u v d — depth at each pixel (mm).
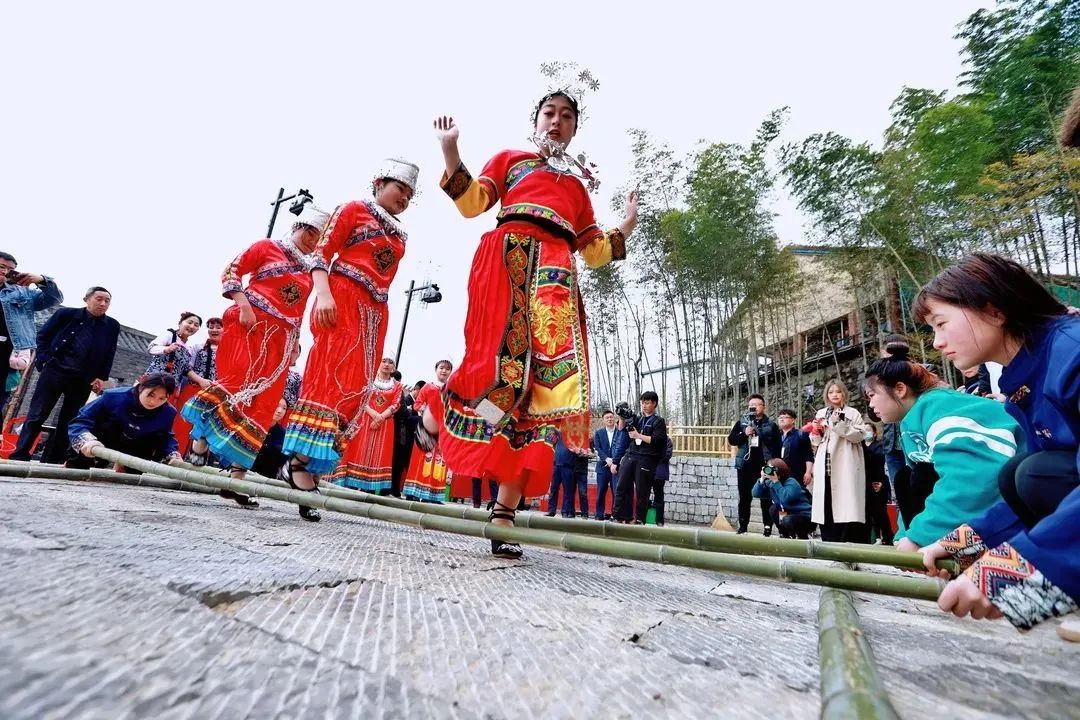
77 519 1527
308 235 3729
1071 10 11766
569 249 2326
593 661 831
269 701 565
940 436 1764
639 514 7141
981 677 899
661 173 19484
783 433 6434
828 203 15875
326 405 2758
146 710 506
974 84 13266
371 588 1140
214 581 998
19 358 6168
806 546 1932
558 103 2432
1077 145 1255
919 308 1396
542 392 2131
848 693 628
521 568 1761
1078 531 870
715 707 687
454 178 2178
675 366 21062
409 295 14492
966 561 1483
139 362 18312
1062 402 1127
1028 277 1249
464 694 656
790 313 21531
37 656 574
